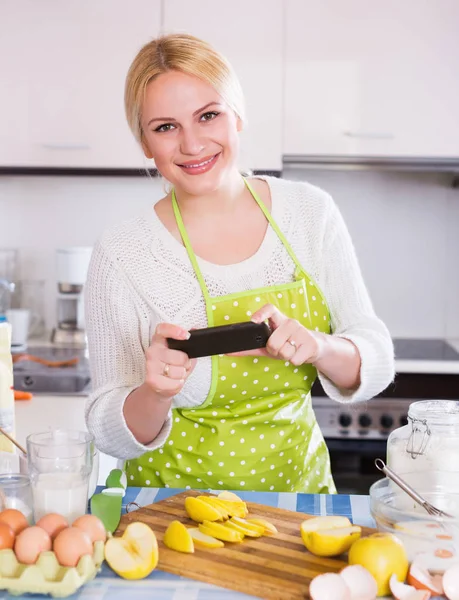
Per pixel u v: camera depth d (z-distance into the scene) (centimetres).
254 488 150
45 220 318
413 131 276
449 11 272
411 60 274
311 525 112
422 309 315
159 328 127
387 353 145
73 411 214
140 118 141
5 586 100
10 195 317
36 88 279
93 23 277
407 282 315
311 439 158
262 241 154
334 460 264
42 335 318
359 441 264
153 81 135
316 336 134
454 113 276
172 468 150
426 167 279
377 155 277
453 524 104
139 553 105
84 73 279
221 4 274
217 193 150
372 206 313
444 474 114
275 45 275
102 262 152
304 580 102
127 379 148
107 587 103
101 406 140
